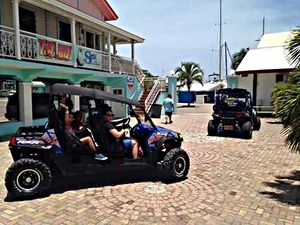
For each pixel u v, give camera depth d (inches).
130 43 823.1
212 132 464.8
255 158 306.2
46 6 462.3
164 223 156.2
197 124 632.4
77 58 555.2
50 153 196.7
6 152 329.7
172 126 595.5
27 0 427.8
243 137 443.8
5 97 549.3
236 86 947.3
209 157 310.8
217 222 157.2
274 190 206.5
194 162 288.5
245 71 841.5
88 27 686.5
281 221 158.6
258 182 224.7
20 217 163.2
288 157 310.8
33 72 471.8
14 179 184.5
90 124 213.6
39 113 525.7
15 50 413.7
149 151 226.1
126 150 222.1
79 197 193.0
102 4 759.7
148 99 795.4
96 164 210.7
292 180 229.8
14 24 415.2
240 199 189.5
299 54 204.7
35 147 192.4
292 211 171.2
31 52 446.0
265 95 879.1
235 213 168.4
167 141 231.5
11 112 486.6
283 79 849.5
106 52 694.5
